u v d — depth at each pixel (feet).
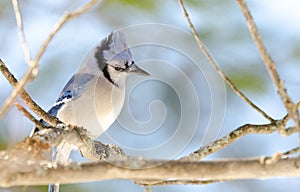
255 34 18.49
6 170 18.95
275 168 18.44
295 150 21.91
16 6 19.58
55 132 22.88
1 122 31.68
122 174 19.01
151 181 24.09
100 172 19.03
